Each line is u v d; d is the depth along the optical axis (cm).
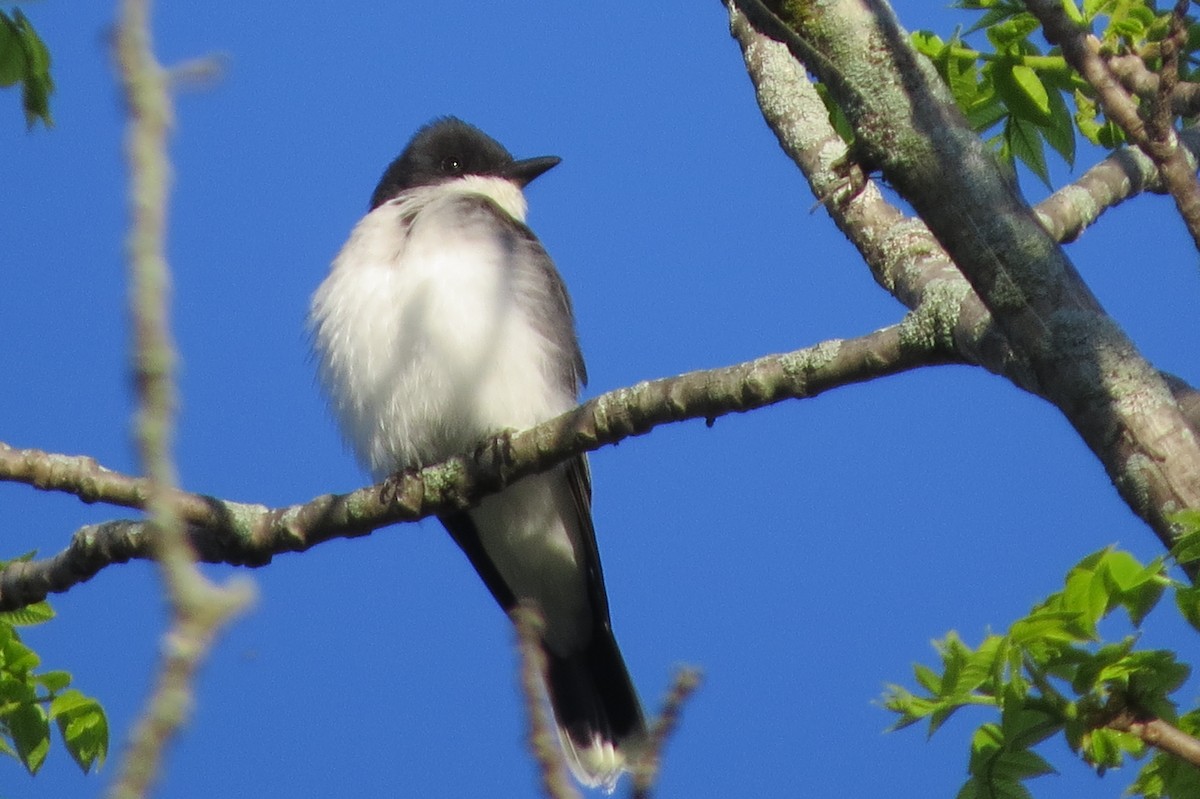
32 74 966
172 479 295
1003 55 962
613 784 1212
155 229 299
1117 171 946
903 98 638
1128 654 588
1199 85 937
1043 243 630
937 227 639
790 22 649
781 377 816
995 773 636
